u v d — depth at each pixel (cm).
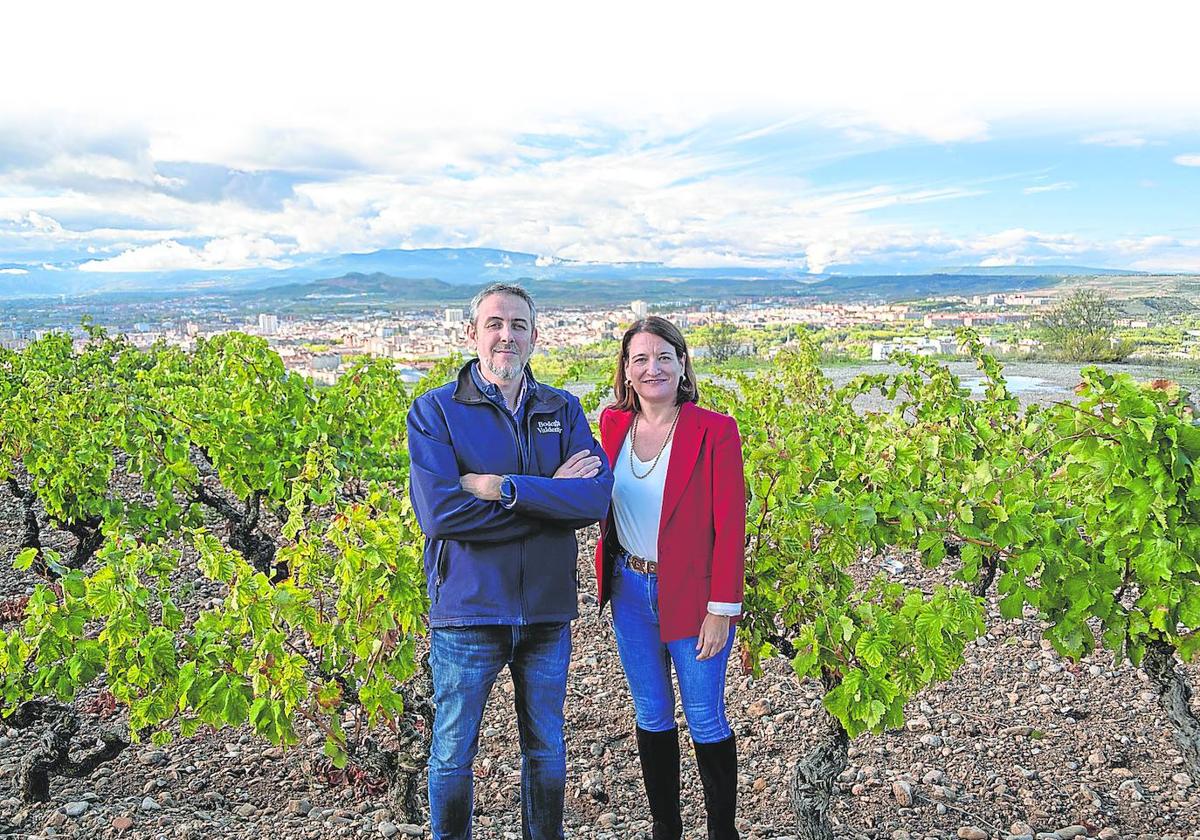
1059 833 368
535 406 303
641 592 322
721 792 319
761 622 363
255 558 618
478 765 429
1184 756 371
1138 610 361
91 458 638
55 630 365
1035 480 463
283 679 341
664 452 319
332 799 394
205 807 383
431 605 299
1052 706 480
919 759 432
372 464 633
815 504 348
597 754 441
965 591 327
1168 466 332
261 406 652
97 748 405
